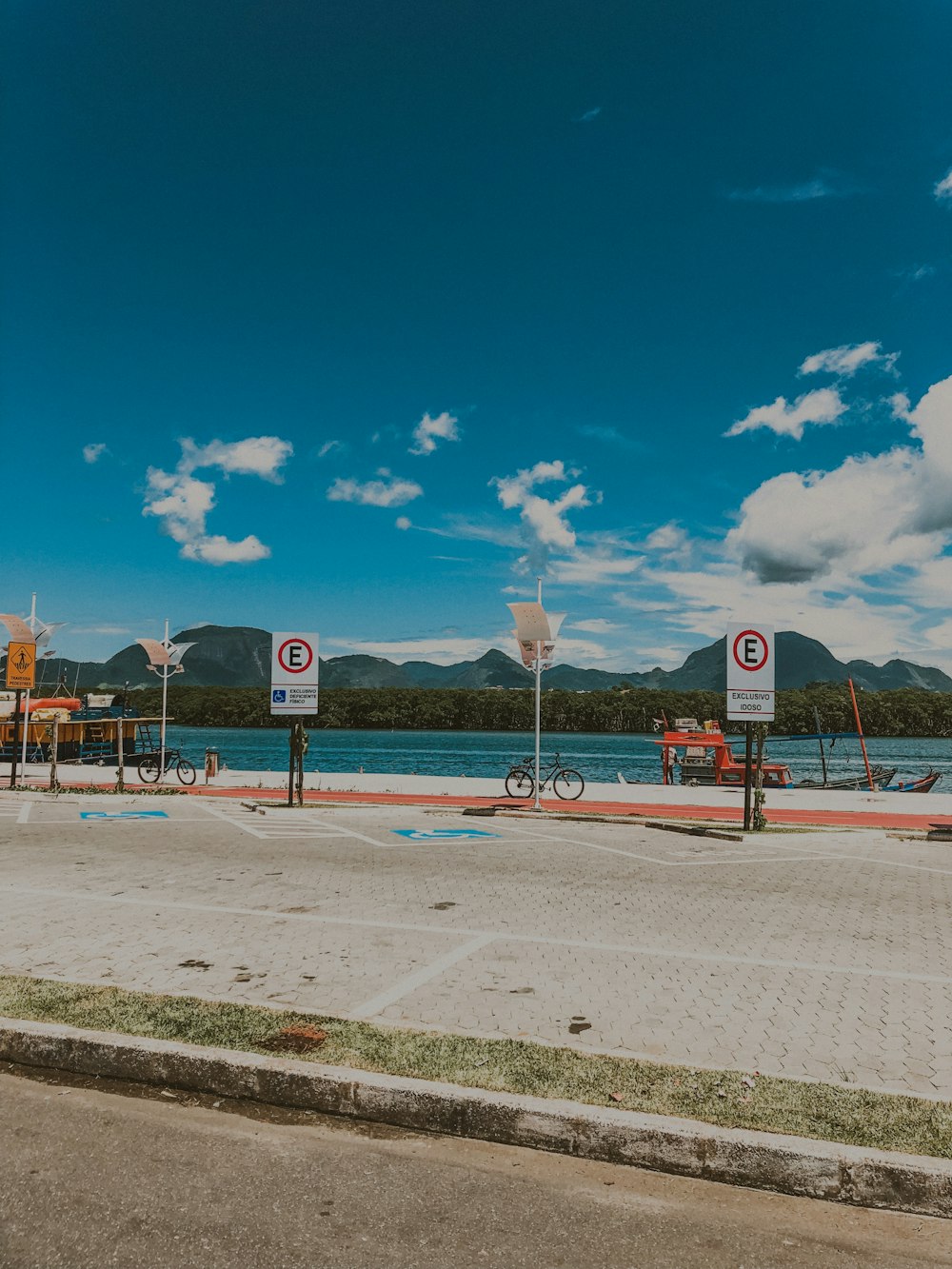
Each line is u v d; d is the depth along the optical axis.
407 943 7.74
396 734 190.88
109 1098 4.62
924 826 17.69
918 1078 4.89
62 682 44.12
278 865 11.88
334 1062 4.71
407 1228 3.45
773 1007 6.11
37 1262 3.16
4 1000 5.69
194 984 6.38
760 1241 3.44
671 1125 4.05
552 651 19.09
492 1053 4.93
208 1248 3.27
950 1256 3.39
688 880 11.23
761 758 16.69
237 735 172.00
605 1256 3.30
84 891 9.95
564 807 21.05
